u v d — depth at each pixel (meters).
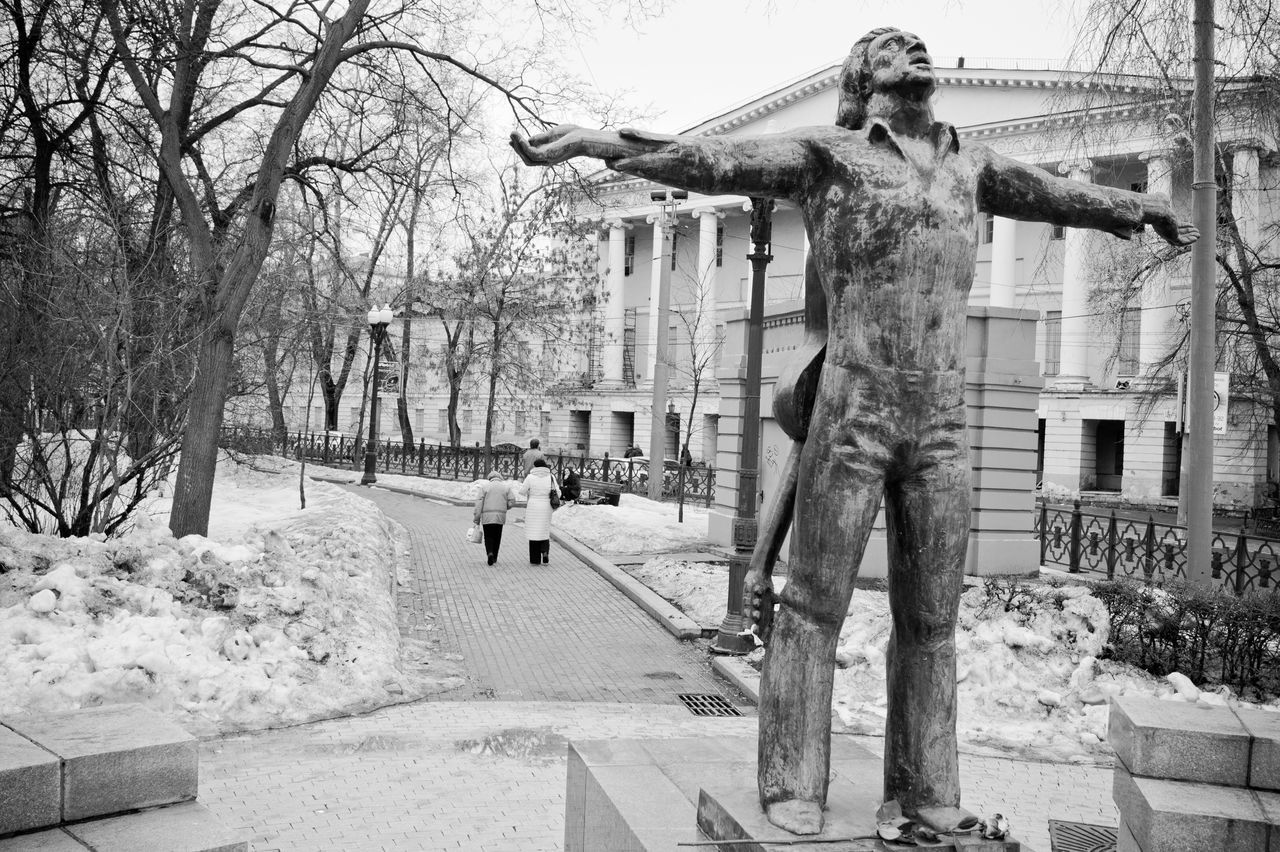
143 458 11.52
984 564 16.14
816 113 47.44
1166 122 13.39
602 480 29.95
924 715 3.35
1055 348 44.81
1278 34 12.07
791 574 3.46
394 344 48.41
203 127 14.62
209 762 6.69
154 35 12.66
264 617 8.96
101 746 3.49
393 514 24.91
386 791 6.21
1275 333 18.97
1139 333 39.53
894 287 3.29
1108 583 10.34
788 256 53.56
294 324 24.39
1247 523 29.06
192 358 12.70
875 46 3.43
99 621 8.05
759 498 17.42
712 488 28.55
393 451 39.59
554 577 16.03
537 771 6.71
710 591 13.77
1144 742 4.54
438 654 10.74
